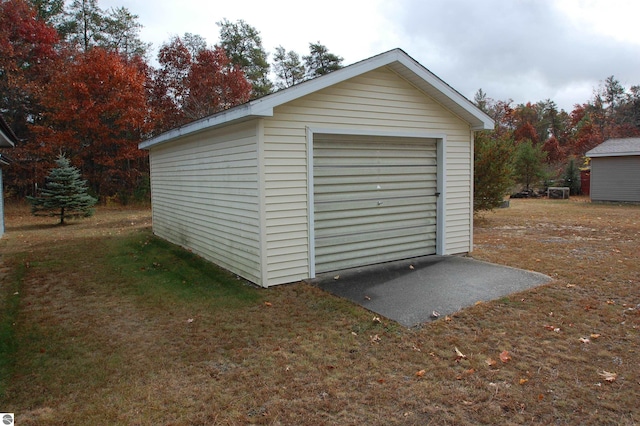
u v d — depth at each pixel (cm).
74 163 2009
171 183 955
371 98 648
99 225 1348
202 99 2511
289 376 324
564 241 917
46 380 323
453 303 487
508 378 315
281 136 568
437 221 764
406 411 274
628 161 1877
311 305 494
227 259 677
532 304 484
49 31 2088
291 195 583
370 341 389
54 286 605
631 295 513
